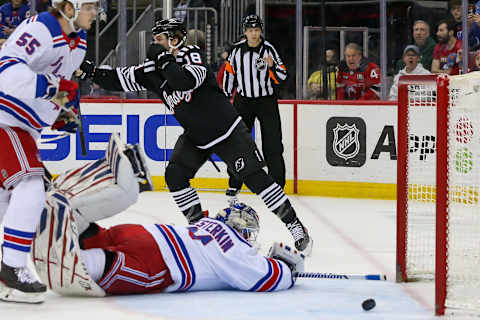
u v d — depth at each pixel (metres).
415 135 18.61
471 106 10.38
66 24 10.16
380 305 10.31
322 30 26.05
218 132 13.84
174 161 14.57
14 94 9.59
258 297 10.58
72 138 26.50
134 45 28.92
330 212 21.06
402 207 12.08
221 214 11.16
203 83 13.73
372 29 27.45
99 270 10.10
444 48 25.05
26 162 9.91
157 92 13.97
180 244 10.55
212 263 10.64
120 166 10.03
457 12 24.70
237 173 14.05
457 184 12.50
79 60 10.67
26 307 9.86
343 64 25.80
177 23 13.73
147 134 26.17
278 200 13.89
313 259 14.42
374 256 14.81
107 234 10.45
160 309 9.77
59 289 10.28
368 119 23.94
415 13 28.28
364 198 24.06
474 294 10.26
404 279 11.98
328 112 24.44
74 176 10.38
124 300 10.27
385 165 23.78
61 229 9.82
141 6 29.83
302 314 9.68
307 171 24.80
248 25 21.56
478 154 12.25
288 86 29.75
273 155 22.70
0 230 16.66
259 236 17.17
